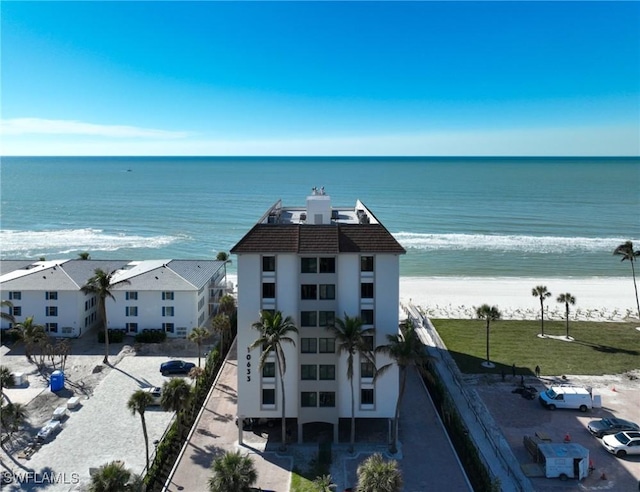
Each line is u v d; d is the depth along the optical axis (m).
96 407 52.72
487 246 148.88
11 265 85.88
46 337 65.00
